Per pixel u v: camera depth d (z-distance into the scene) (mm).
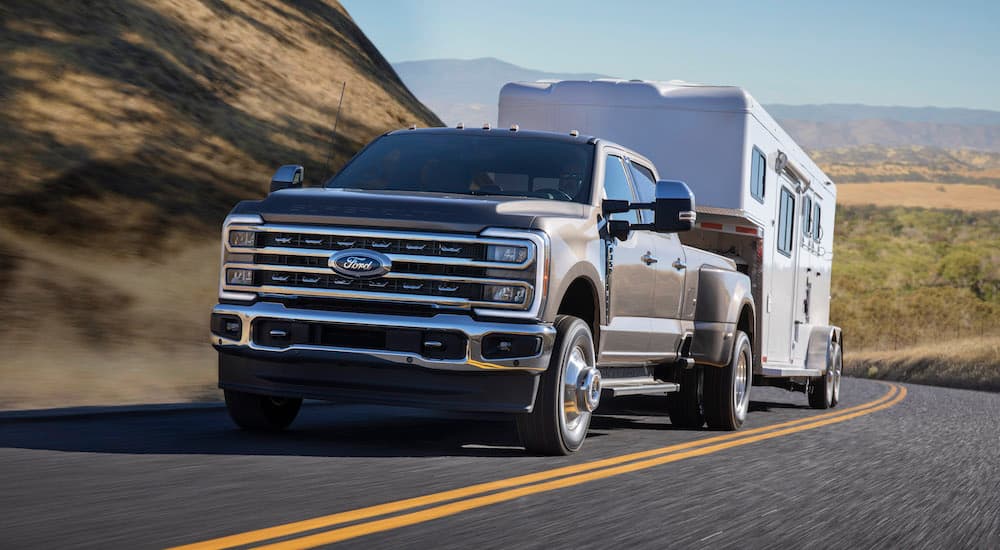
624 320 9258
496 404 7781
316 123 32719
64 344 13336
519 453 8297
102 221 20984
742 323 12367
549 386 7965
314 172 29422
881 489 7691
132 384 11977
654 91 13648
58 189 21875
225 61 33281
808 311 17672
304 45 37594
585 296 8727
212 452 7371
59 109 26250
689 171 13508
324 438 8562
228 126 29625
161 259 19844
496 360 7633
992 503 7414
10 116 24891
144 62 30312
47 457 6805
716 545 5473
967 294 74625
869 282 79312
